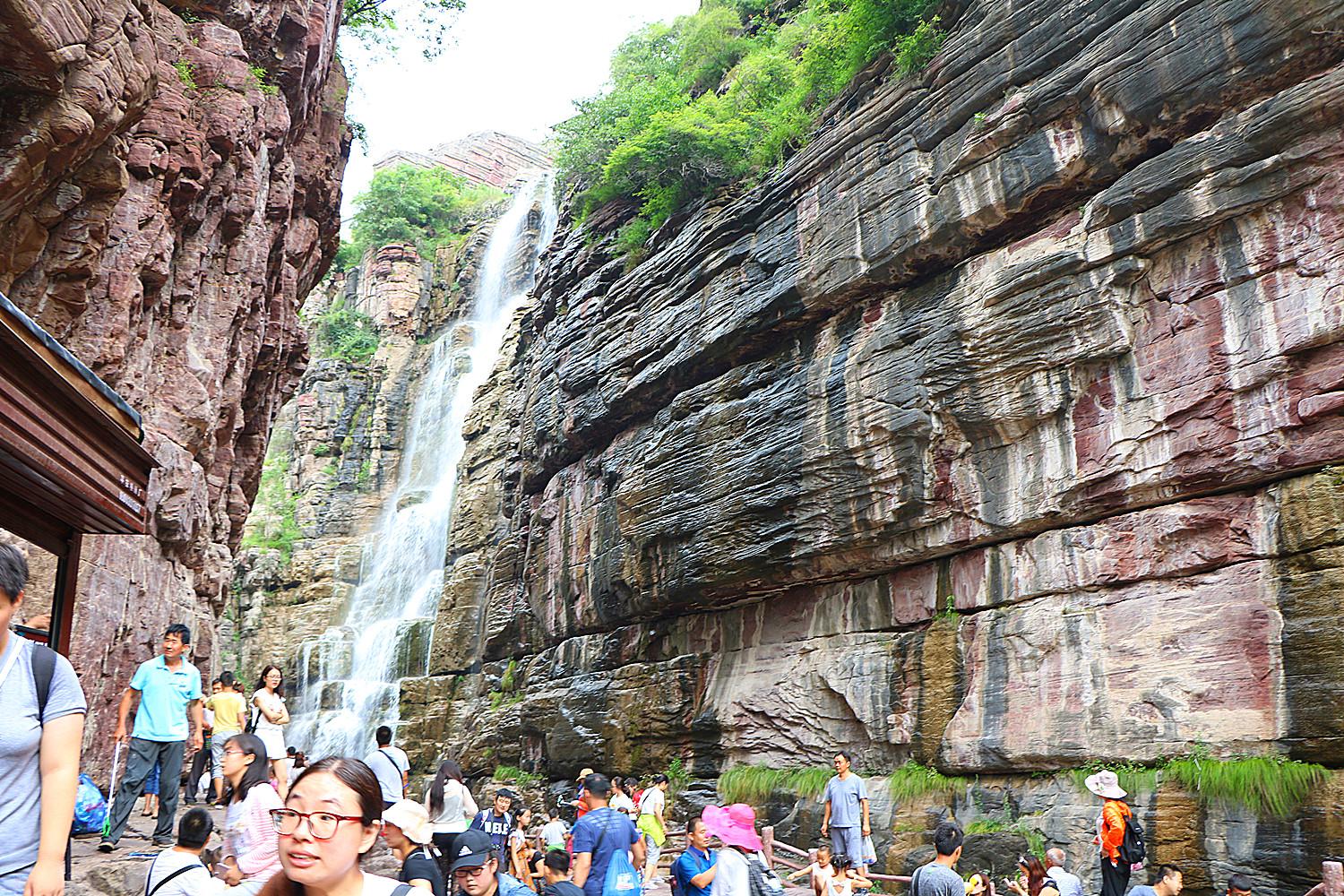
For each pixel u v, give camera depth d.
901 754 16.45
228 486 21.59
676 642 22.72
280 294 22.48
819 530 17.98
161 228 14.62
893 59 18.53
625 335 24.33
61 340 12.73
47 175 11.29
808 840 17.09
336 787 2.77
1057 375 14.55
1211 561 12.66
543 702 26.16
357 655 39.78
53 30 10.03
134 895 7.75
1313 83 11.87
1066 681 13.88
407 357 53.00
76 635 12.66
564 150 29.86
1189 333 13.09
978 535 15.62
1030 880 11.11
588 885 7.32
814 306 18.50
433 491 45.72
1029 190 14.99
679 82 27.69
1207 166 12.80
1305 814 10.91
